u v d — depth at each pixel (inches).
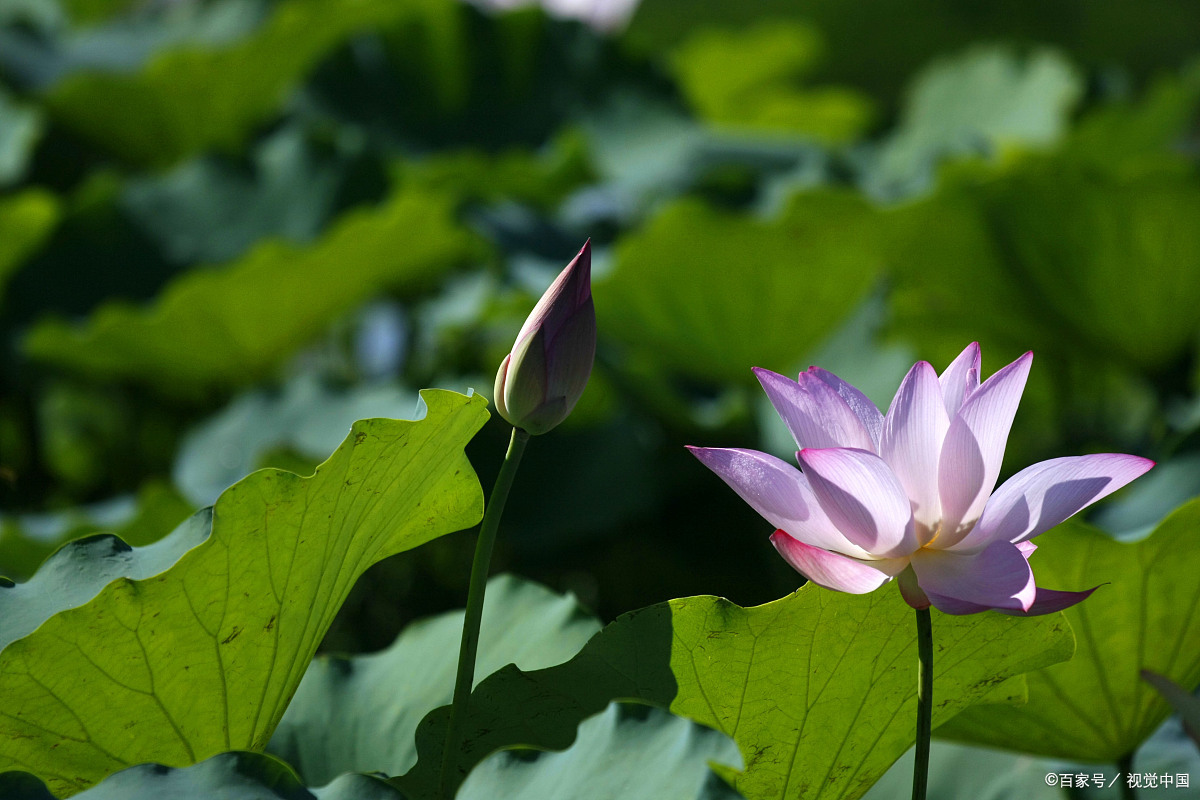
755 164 275.3
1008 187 184.7
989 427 110.8
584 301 112.3
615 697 115.6
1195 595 117.0
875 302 212.2
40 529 153.9
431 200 203.3
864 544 111.1
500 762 113.1
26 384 229.1
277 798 111.0
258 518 113.0
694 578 190.7
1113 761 119.9
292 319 217.5
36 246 243.8
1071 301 197.8
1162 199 175.8
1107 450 193.9
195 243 255.0
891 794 122.0
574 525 182.2
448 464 115.4
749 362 212.1
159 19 359.6
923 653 111.6
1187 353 205.2
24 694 113.3
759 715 115.7
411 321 242.8
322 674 121.0
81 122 282.2
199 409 236.4
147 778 111.2
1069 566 117.0
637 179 280.7
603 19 364.8
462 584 191.3
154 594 112.9
